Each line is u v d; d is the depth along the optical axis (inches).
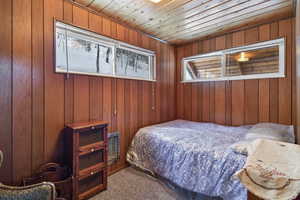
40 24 65.4
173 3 75.5
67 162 69.7
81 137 68.7
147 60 118.1
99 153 75.4
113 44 94.0
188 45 132.7
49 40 68.1
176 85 139.3
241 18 89.8
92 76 84.4
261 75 97.7
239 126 105.1
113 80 94.7
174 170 77.4
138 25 100.7
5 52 57.2
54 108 69.9
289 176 35.1
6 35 57.4
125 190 76.8
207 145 72.6
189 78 135.1
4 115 57.5
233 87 109.0
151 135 93.2
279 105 91.0
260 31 97.0
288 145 54.2
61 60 73.2
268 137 67.5
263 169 38.4
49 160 68.4
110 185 81.0
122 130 99.6
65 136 72.0
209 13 85.2
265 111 95.9
